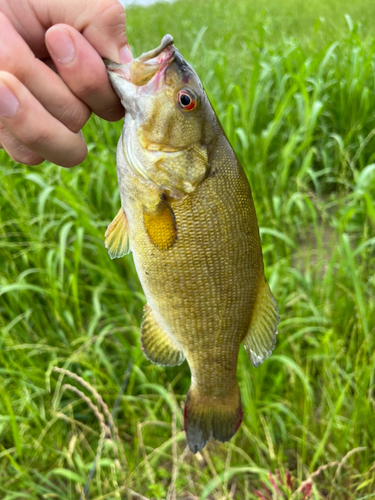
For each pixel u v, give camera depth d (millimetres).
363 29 908
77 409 403
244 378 356
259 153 545
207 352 237
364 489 322
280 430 365
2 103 176
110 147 565
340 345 364
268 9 1429
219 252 218
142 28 1317
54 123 187
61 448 373
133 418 377
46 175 485
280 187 505
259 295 235
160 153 213
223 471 345
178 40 1013
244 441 360
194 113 211
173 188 214
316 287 422
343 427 334
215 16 1347
